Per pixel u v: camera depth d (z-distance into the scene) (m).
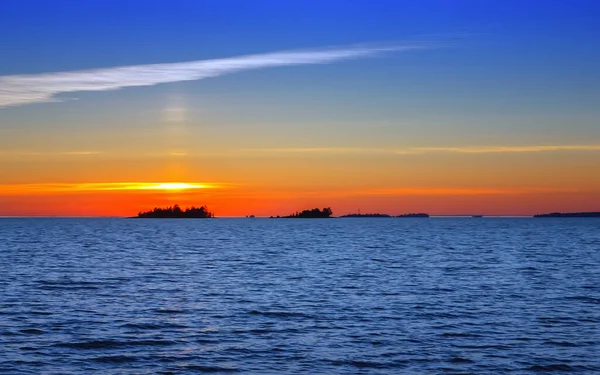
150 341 31.19
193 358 28.12
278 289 50.53
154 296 46.34
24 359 27.64
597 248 107.44
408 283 54.56
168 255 91.50
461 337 32.22
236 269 68.50
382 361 27.70
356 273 63.59
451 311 39.72
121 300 44.19
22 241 131.75
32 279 56.53
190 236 171.25
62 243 124.69
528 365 27.09
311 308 40.91
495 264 74.38
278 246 117.88
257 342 31.11
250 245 121.88
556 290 49.62
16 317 36.75
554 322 36.03
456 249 105.81
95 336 32.06
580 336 32.41
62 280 56.16
